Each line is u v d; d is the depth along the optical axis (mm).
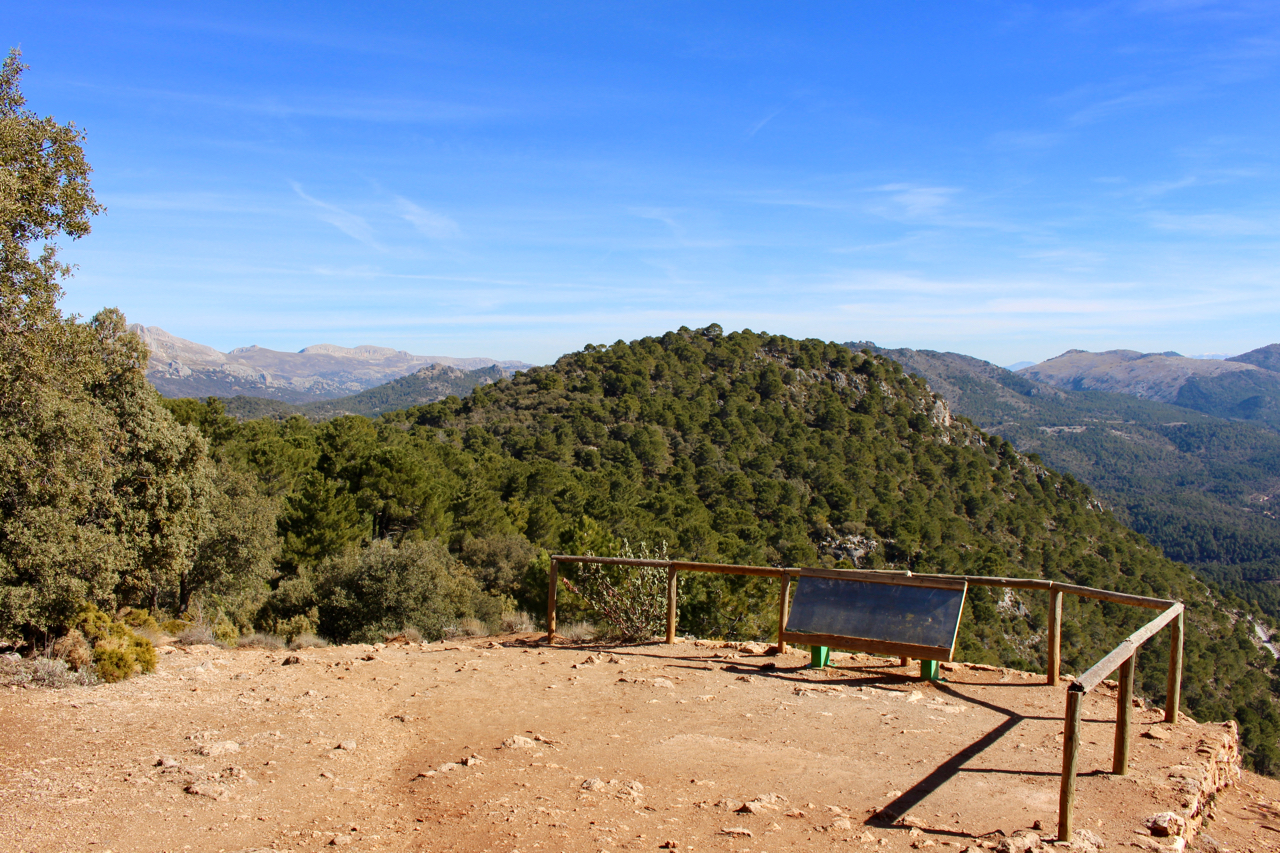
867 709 5770
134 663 6996
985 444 124625
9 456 10117
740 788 4250
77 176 10219
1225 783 4957
